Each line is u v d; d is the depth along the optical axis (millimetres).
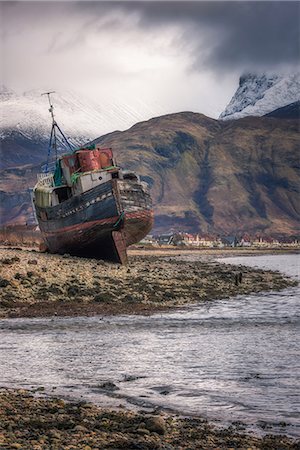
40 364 38250
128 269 94062
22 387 32406
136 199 108750
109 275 83250
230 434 24328
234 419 26766
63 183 117188
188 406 28766
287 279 104625
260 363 37750
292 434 24641
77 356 40688
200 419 26672
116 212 105938
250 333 49812
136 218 108312
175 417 27000
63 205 112188
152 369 36562
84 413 26500
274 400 29594
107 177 111562
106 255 111250
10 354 41531
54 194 116125
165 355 40750
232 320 56875
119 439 22688
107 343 45500
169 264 130500
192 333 49938
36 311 59906
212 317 58531
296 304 68812
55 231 115938
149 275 89375
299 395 30438
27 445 21453
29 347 43969
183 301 69250
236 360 38812
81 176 110625
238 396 30344
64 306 62188
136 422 25391
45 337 48031
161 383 33094
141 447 22016
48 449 21062
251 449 22406
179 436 23922
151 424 24531
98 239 109188
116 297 67562
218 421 26438
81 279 75875
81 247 112312
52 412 26672
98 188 106438
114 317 57781
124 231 108312
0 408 26906
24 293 66250
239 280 91562
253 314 60812
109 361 39031
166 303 67062
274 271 129000
